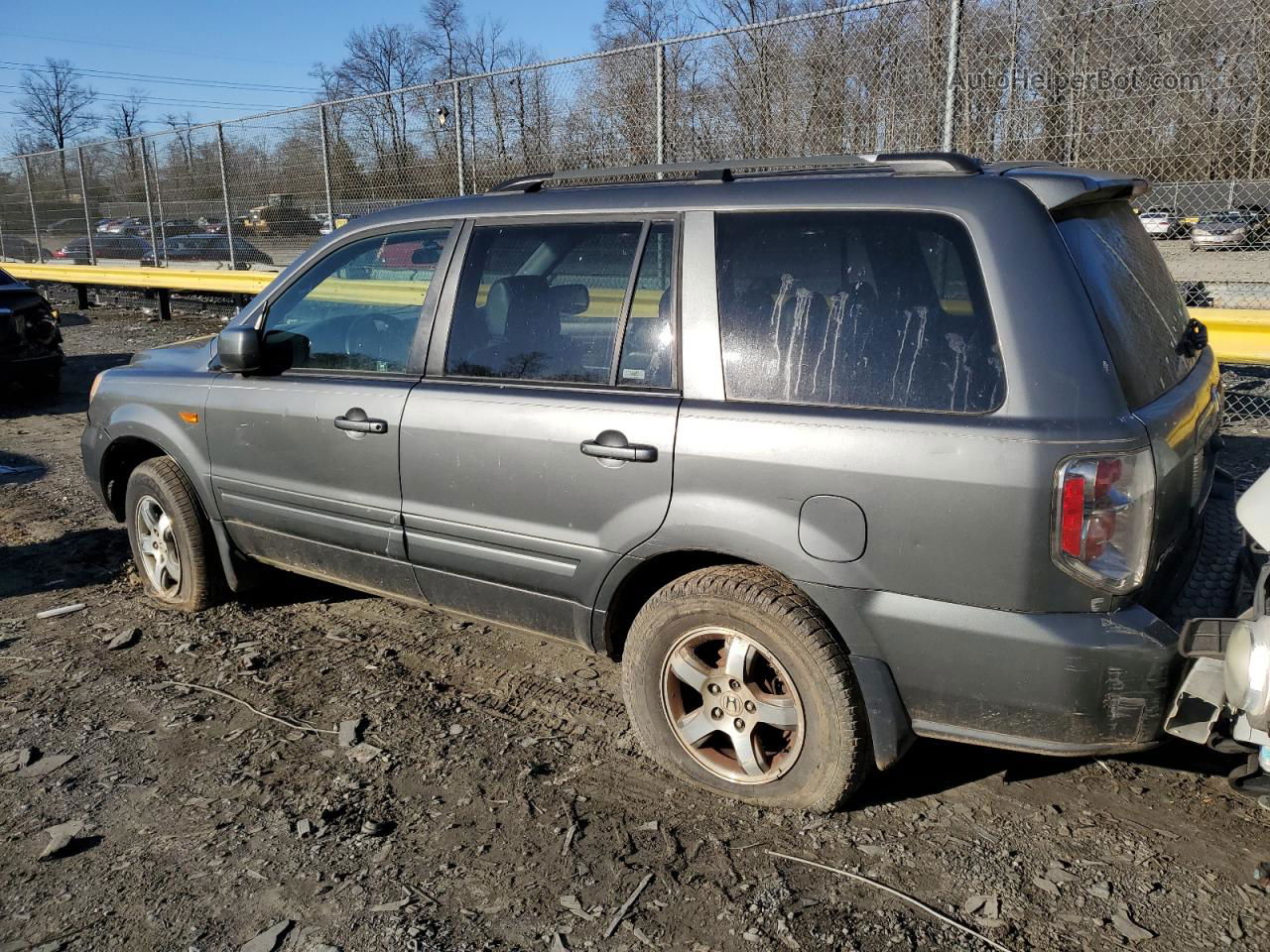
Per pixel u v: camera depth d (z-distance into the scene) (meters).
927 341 2.67
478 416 3.40
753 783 3.01
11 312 10.11
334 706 3.77
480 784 3.21
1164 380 2.82
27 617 4.71
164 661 4.19
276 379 4.09
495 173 9.39
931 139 6.72
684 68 7.64
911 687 2.71
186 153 14.43
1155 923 2.49
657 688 3.14
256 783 3.25
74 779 3.29
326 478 3.89
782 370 2.87
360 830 2.98
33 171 19.34
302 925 2.58
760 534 2.82
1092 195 2.82
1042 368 2.51
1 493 6.99
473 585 3.58
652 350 3.10
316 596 4.90
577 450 3.16
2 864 2.87
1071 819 2.93
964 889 2.64
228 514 4.36
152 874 2.80
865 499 2.66
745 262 2.98
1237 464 6.54
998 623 2.53
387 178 10.84
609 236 3.25
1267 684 2.23
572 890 2.69
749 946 2.46
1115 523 2.45
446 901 2.66
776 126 7.31
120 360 13.14
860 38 6.86
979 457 2.51
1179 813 2.94
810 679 2.81
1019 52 6.40
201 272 14.48
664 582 3.30
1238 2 5.86
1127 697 2.49
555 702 3.76
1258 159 6.03
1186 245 6.34
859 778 2.86
